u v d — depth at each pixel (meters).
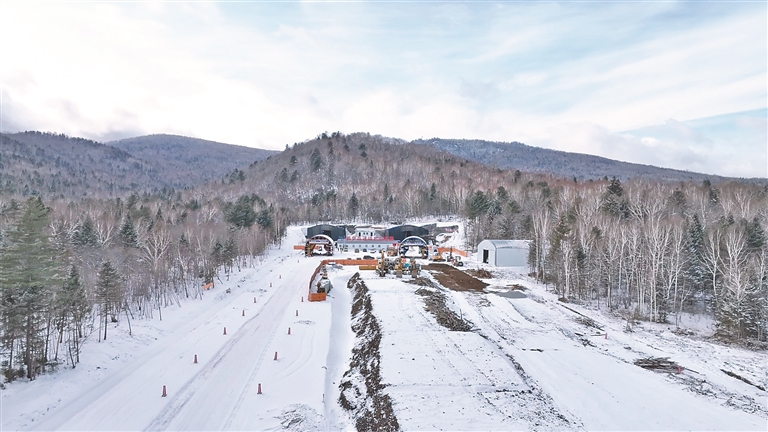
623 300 56.44
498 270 72.81
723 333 40.00
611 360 31.98
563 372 29.11
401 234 114.19
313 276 67.62
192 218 114.06
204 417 23.70
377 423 22.02
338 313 47.75
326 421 24.08
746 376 29.41
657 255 52.34
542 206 103.25
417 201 148.25
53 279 30.28
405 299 47.34
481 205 109.38
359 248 105.62
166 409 24.56
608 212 85.50
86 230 72.88
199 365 31.38
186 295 54.53
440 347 31.81
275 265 81.38
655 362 31.94
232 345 35.84
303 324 41.84
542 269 64.50
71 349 32.09
